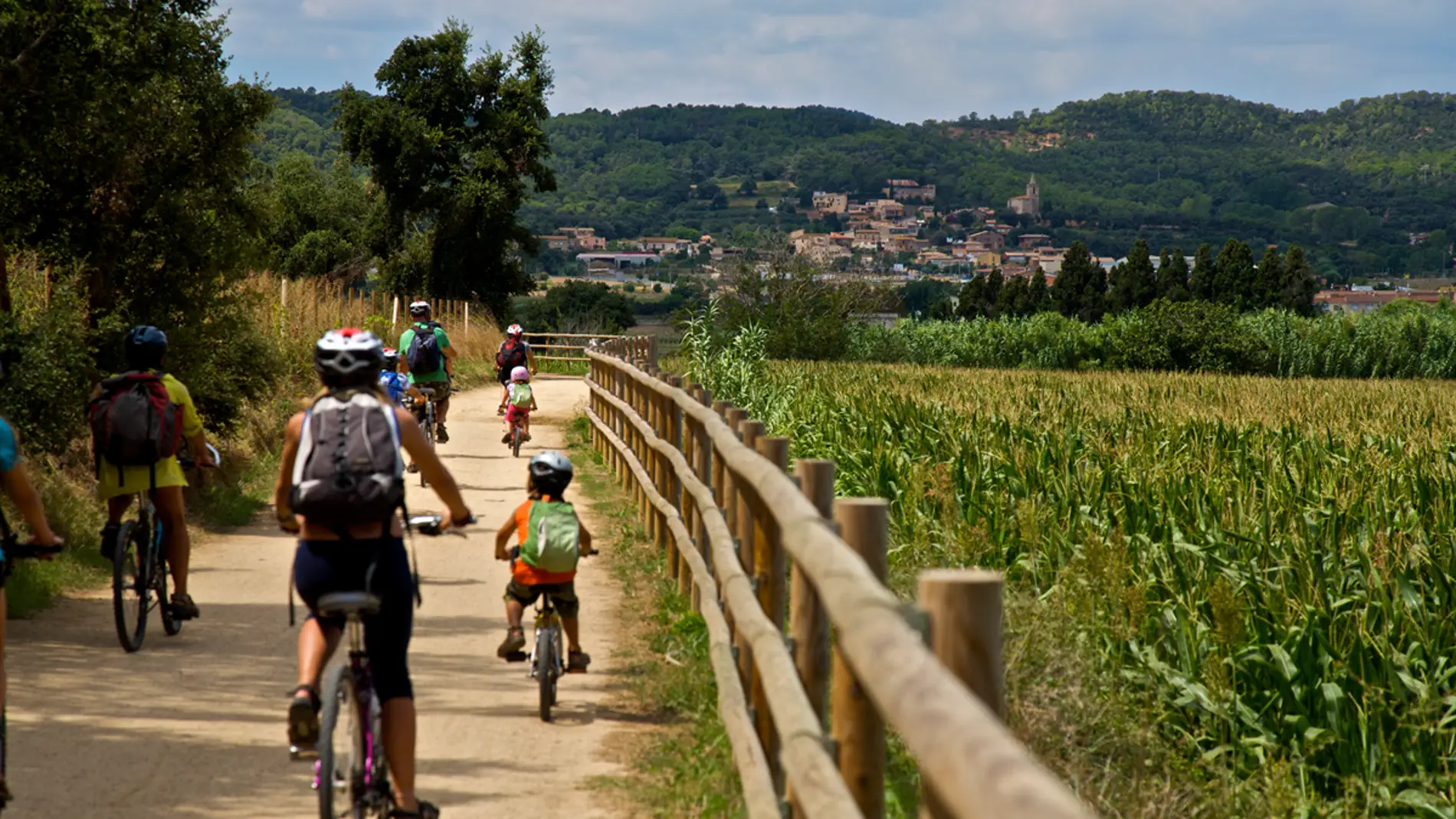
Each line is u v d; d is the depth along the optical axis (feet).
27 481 46.09
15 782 49.24
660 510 90.94
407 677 40.73
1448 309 449.89
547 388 280.72
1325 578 70.69
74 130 108.68
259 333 141.69
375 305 315.37
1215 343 412.98
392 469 39.01
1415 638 65.87
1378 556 73.97
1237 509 86.02
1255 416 167.94
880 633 22.66
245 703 60.44
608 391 151.74
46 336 94.99
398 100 469.98
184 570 72.33
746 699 52.29
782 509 38.81
